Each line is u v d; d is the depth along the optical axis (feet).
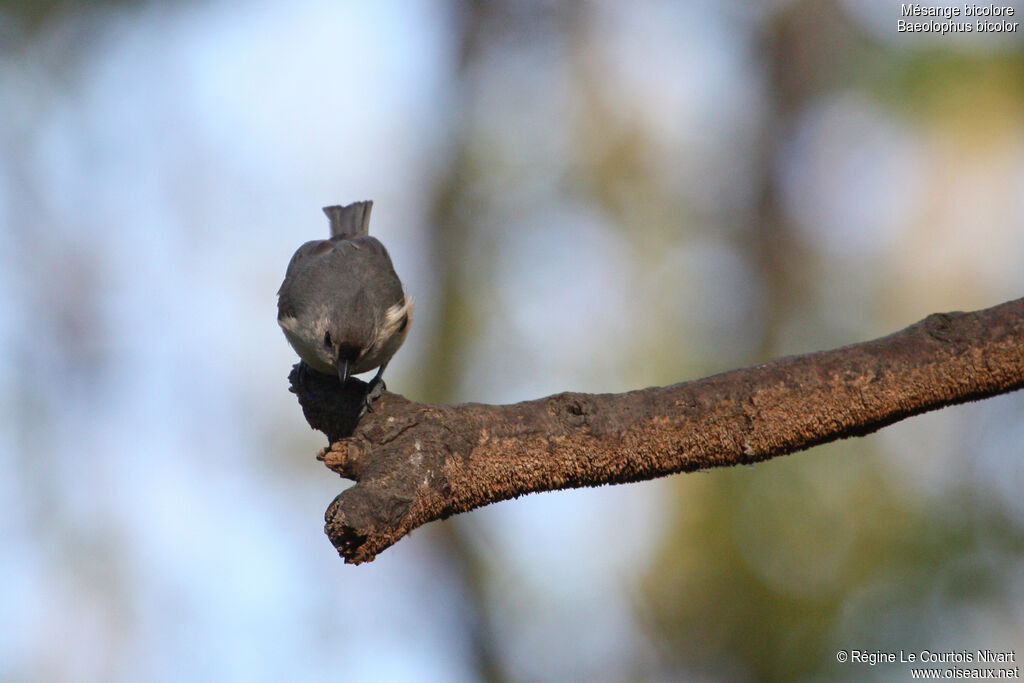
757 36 51.75
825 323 47.34
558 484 20.13
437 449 18.85
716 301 48.11
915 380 19.76
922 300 43.62
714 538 41.63
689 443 19.95
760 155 50.60
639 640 42.80
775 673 39.29
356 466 19.10
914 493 39.29
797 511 40.45
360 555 17.24
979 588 36.60
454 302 47.88
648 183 48.78
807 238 49.39
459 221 49.14
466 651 45.21
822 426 19.97
